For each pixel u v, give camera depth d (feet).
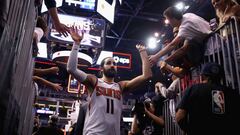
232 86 8.84
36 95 16.62
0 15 4.04
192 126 8.14
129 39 48.14
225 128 7.93
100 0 28.27
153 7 39.91
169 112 13.66
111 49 54.13
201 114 8.11
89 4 27.86
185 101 8.46
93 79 10.84
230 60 9.11
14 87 5.70
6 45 4.48
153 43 41.88
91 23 28.40
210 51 10.73
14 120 6.22
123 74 57.06
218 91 8.30
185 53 11.41
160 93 14.94
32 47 10.14
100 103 10.35
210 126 7.94
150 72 11.60
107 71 11.42
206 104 8.17
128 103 46.78
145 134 13.33
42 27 12.33
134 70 56.24
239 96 8.41
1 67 4.26
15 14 5.34
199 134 7.96
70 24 27.68
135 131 13.41
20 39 6.24
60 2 27.25
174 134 12.73
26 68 8.26
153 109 14.67
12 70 5.23
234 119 8.06
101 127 9.93
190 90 8.63
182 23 11.71
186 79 12.17
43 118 40.45
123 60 43.93
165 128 14.03
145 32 47.65
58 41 26.76
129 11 40.75
